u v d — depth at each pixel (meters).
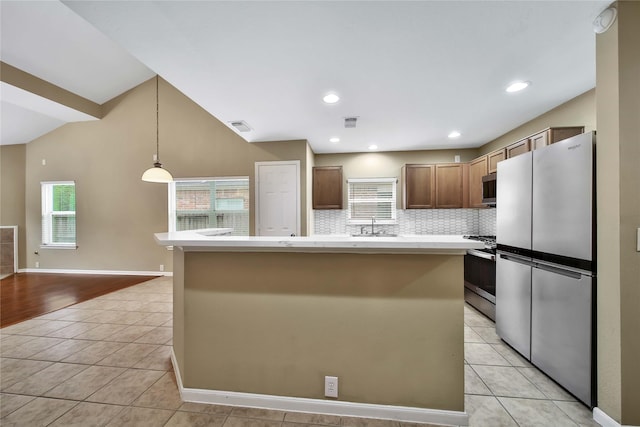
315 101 2.71
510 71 2.16
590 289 1.61
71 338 2.66
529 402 1.72
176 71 2.12
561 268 1.83
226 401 1.69
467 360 2.21
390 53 1.91
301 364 1.64
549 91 2.51
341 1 1.42
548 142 2.52
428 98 2.66
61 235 5.65
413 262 1.55
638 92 1.42
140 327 2.93
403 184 4.53
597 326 1.57
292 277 1.64
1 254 5.46
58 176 5.53
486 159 3.71
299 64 2.03
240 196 5.05
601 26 1.50
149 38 1.70
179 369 1.89
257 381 1.68
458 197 4.25
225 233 3.06
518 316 2.26
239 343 1.69
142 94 5.25
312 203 4.58
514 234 2.31
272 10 1.48
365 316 1.58
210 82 2.30
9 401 1.74
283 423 1.54
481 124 3.43
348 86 2.40
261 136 4.02
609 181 1.49
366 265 1.58
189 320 1.74
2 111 4.78
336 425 1.52
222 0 1.39
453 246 1.37
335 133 3.84
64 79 4.43
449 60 2.00
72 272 5.51
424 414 1.54
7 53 3.65
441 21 1.59
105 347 2.48
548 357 1.94
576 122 2.62
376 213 4.89
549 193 1.92
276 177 4.36
